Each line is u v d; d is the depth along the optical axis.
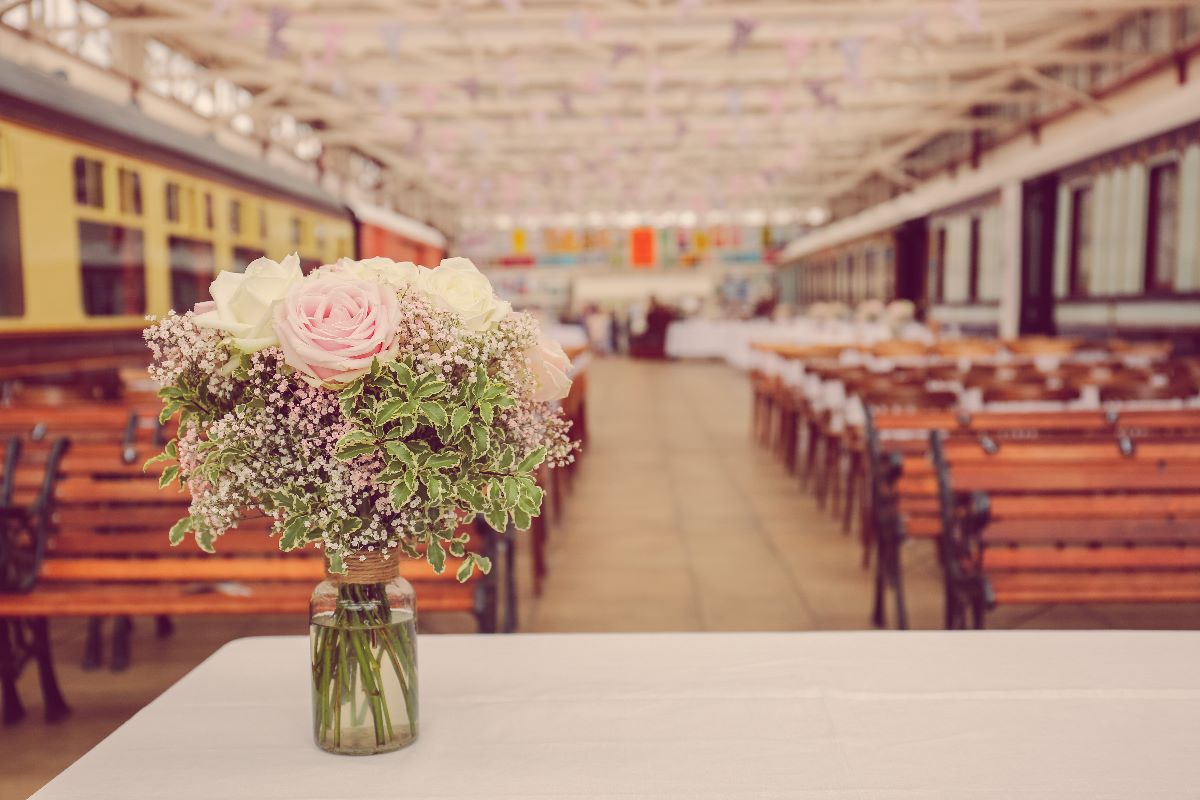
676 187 25.88
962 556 2.96
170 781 1.17
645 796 1.13
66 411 3.96
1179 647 1.61
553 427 1.36
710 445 8.90
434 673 1.51
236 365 1.18
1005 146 15.76
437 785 1.16
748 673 1.50
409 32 12.22
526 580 4.58
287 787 1.15
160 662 3.61
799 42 10.22
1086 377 5.52
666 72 11.90
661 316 24.28
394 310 1.16
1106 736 1.28
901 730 1.30
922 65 12.25
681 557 4.98
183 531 1.26
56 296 5.73
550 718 1.34
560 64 14.69
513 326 1.26
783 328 14.05
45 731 3.01
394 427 1.17
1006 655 1.57
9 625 3.23
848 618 4.01
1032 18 11.91
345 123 18.41
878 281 24.16
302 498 1.17
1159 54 10.77
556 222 34.66
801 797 1.12
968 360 8.02
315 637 1.25
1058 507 2.95
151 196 6.88
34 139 5.54
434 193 26.75
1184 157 10.19
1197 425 3.75
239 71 12.59
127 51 11.62
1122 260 11.69
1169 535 2.92
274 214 9.33
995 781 1.16
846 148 21.59
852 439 5.35
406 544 1.23
